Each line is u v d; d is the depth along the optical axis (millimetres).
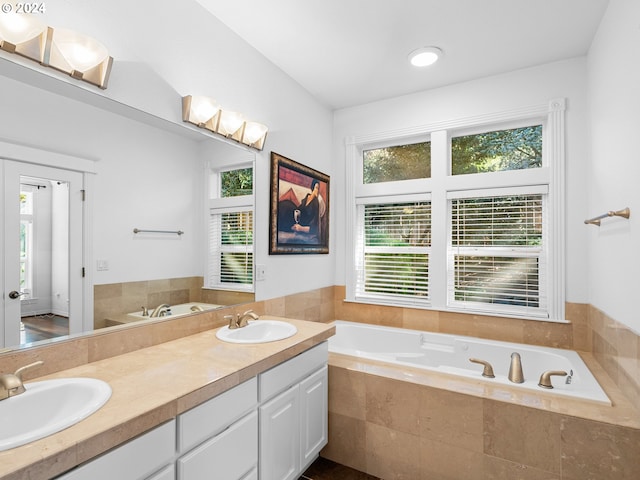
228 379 1304
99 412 988
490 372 2049
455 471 1842
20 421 1047
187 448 1161
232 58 2156
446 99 2910
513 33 2188
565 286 2502
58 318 1332
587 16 2020
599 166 2135
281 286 2615
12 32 1172
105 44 1482
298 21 2068
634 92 1575
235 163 2191
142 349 1624
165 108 1752
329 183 3320
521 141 2758
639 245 1521
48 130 1306
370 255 3338
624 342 1726
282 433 1671
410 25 2098
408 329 3055
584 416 1579
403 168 3213
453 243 2963
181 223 1852
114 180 1539
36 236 1271
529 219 2688
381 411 2053
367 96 3100
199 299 1953
